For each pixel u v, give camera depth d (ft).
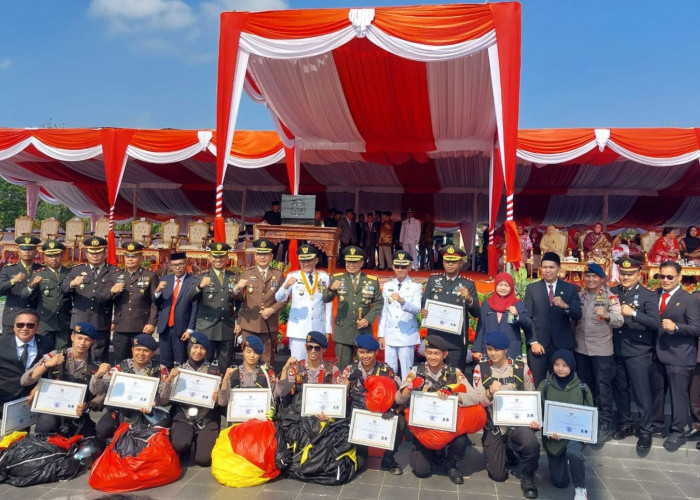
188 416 16.99
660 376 18.79
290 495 14.83
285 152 39.52
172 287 22.30
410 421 15.76
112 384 16.39
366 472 16.66
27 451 15.29
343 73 30.07
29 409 16.80
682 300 17.85
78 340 17.21
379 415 15.88
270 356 22.02
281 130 37.06
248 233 52.75
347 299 20.77
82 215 74.02
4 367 17.75
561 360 15.80
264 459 15.35
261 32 24.79
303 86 31.73
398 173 57.67
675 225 69.41
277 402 17.04
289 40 24.52
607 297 18.40
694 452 17.70
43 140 38.52
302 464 15.65
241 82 25.43
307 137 39.75
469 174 57.00
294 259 32.94
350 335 20.67
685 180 53.98
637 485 16.10
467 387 15.99
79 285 22.07
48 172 56.75
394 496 14.97
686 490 15.78
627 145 34.50
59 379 16.97
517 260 24.88
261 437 15.74
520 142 35.45
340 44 24.13
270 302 21.74
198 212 74.49
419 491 15.37
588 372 19.10
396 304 20.51
